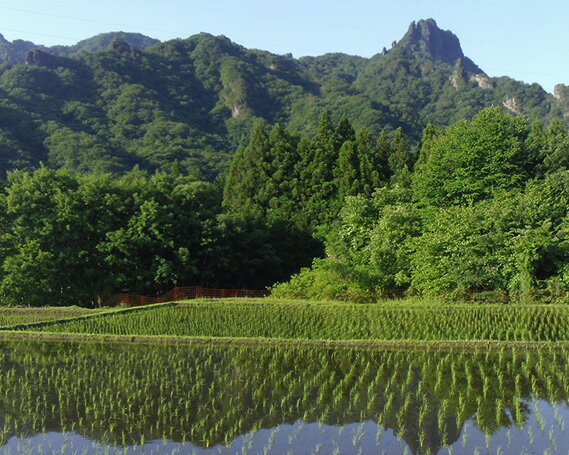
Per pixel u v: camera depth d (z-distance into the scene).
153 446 13.74
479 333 25.53
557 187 34.25
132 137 114.31
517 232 30.53
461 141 39.53
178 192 47.22
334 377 19.73
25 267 36.25
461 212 32.78
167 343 26.00
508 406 16.27
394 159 57.78
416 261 33.03
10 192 38.81
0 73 134.00
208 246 45.50
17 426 15.21
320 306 30.19
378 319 27.94
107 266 42.00
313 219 52.72
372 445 13.59
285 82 164.50
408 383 18.73
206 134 126.50
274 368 21.14
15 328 28.30
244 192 56.75
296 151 57.75
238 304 30.78
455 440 13.83
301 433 14.45
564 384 18.23
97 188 42.41
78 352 24.11
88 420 15.58
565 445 13.39
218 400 17.27
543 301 29.59
